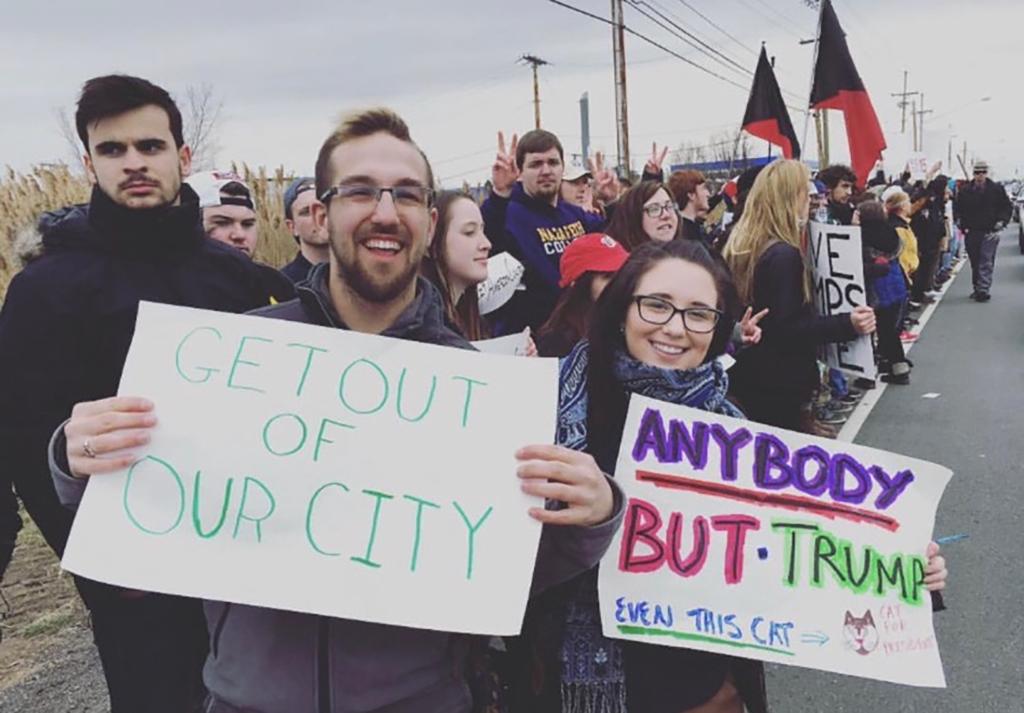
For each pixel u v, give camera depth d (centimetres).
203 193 360
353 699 144
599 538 145
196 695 212
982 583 356
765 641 182
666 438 187
